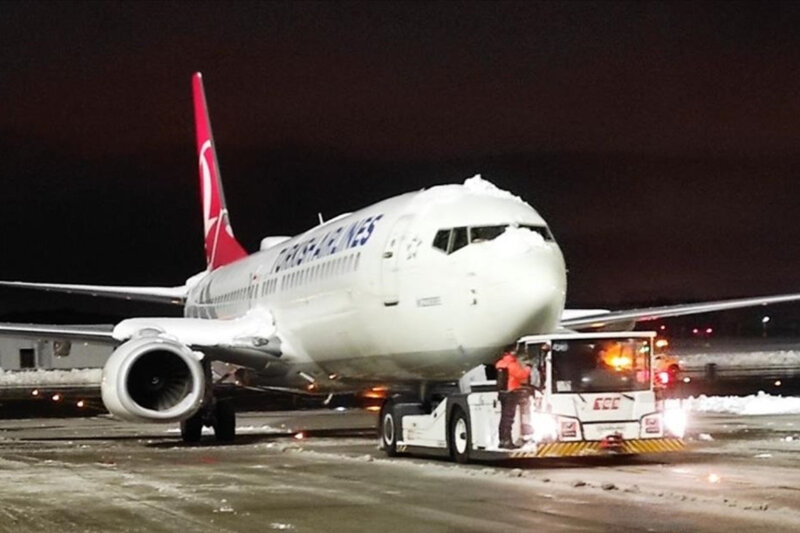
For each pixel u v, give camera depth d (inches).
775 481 647.8
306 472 743.1
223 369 1263.5
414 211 892.0
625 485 630.5
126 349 1009.5
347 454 893.8
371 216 970.7
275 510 555.2
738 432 1039.6
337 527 499.2
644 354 744.3
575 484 633.6
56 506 589.3
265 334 1115.9
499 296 789.9
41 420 1641.2
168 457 906.1
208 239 1700.3
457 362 839.1
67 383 3201.3
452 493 610.5
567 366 730.2
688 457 797.9
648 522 497.7
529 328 791.1
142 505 585.0
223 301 1401.3
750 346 4084.6
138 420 1005.8
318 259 1037.2
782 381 2230.6
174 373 1055.6
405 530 487.2
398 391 994.1
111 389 997.8
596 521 502.0
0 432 1338.6
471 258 810.8
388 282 880.3
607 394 732.7
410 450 841.5
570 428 725.9
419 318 848.9
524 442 723.4
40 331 1169.4
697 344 4293.8
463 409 769.6
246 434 1219.9
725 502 557.6
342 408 1907.0
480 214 836.6
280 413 1727.4
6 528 515.8
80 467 819.4
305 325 1046.4
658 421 738.8
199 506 575.5
